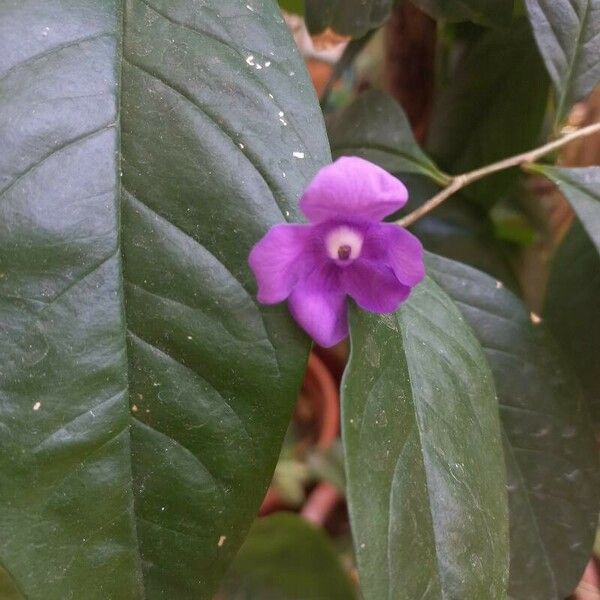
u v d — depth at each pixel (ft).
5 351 0.44
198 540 0.49
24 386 0.44
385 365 0.51
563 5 0.71
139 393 0.47
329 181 0.45
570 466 0.75
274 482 1.31
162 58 0.49
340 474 1.32
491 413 0.58
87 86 0.47
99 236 0.46
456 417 0.54
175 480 0.48
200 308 0.47
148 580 0.48
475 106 0.93
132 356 0.46
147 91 0.48
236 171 0.48
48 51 0.47
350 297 0.51
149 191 0.47
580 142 1.18
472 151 0.95
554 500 0.74
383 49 1.03
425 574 0.47
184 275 0.47
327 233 0.48
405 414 0.50
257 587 0.91
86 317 0.45
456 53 0.99
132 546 0.48
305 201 0.45
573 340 0.87
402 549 0.46
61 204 0.45
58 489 0.45
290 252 0.46
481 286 0.75
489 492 0.54
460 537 0.49
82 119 0.47
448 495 0.50
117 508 0.47
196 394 0.47
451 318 0.60
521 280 1.15
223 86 0.49
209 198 0.47
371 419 0.48
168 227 0.47
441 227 0.97
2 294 0.44
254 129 0.49
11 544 0.44
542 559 0.74
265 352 0.48
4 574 0.80
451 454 0.52
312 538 0.96
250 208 0.48
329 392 1.50
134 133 0.48
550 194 1.15
